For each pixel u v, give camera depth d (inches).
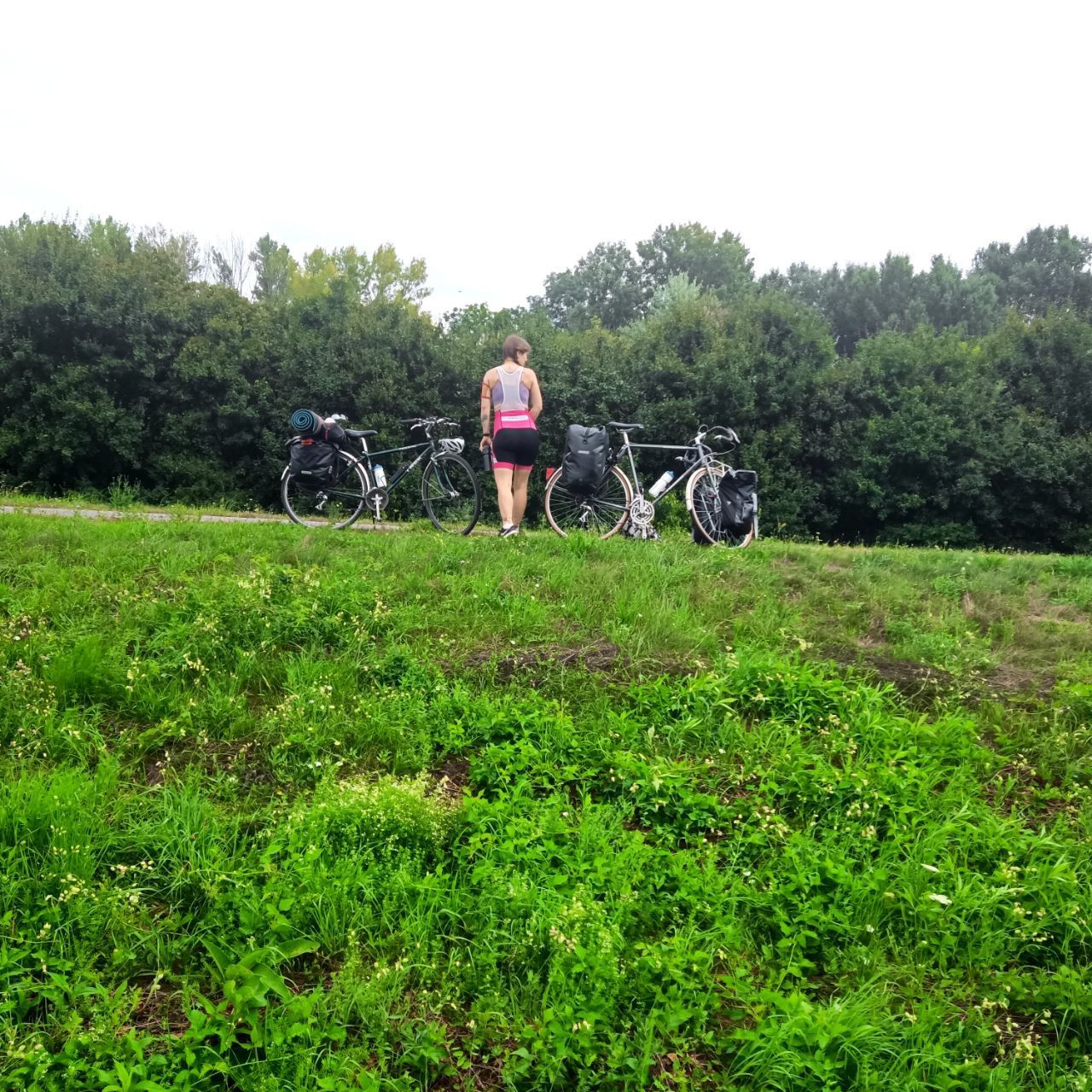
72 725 151.1
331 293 917.8
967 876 127.3
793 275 2144.4
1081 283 2138.3
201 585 217.2
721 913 118.2
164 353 782.5
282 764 148.4
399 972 104.6
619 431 360.2
